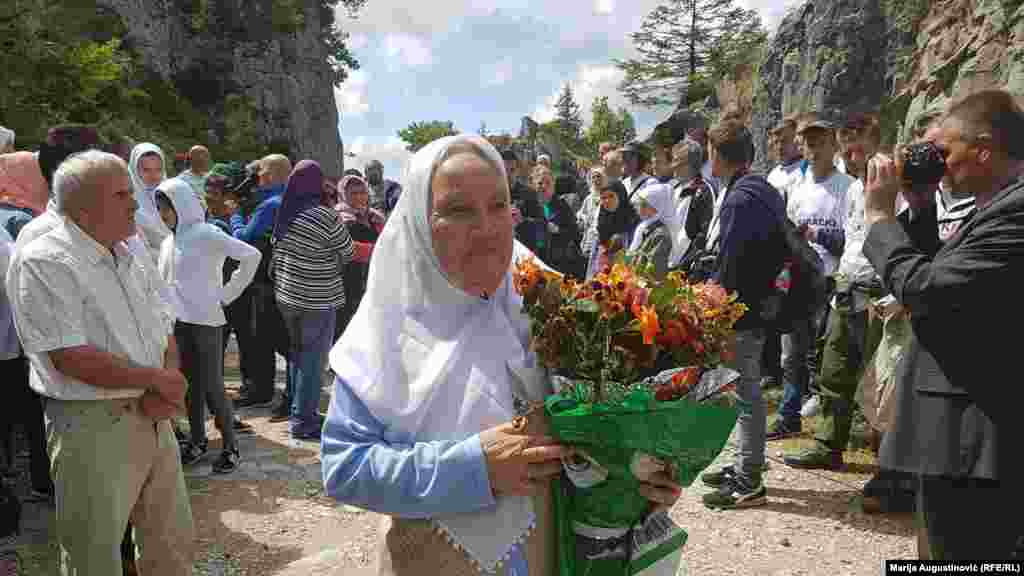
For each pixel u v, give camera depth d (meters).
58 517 2.64
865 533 3.81
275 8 35.78
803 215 5.50
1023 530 1.96
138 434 2.72
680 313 1.38
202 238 4.70
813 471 4.63
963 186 2.19
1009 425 1.93
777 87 28.14
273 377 6.69
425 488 1.36
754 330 3.92
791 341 5.20
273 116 36.69
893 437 2.19
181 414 2.83
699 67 51.31
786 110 27.16
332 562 3.69
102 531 2.61
